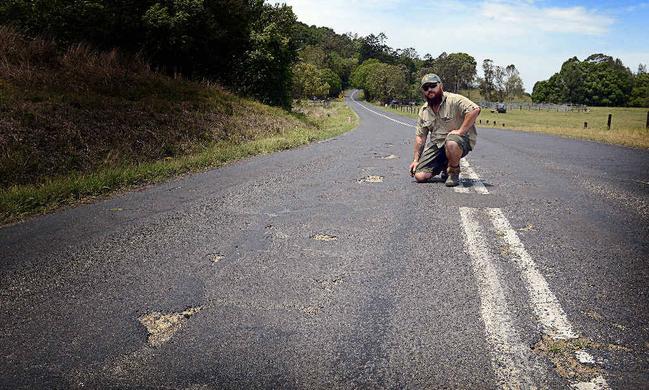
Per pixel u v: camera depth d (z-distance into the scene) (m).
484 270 2.78
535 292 2.45
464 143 5.34
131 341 2.09
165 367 1.88
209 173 7.36
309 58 127.19
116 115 10.35
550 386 1.69
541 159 8.30
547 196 4.90
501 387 1.69
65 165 7.54
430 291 2.51
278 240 3.54
